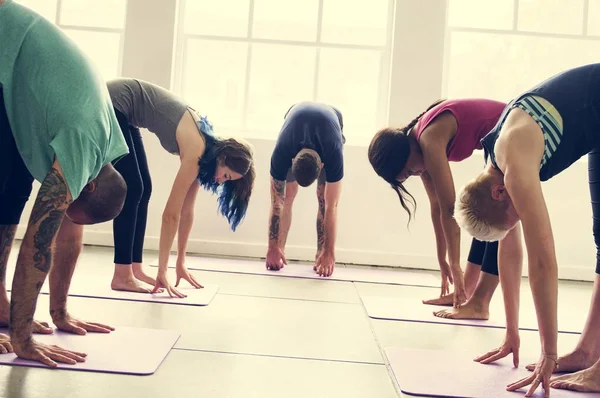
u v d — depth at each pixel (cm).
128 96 273
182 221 301
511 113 174
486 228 176
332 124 358
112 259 395
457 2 500
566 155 172
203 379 163
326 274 388
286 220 432
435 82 479
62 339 189
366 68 498
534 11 498
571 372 191
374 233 478
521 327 266
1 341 174
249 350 196
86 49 500
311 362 188
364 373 180
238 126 501
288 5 498
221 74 500
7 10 167
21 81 161
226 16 500
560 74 181
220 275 359
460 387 170
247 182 282
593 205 198
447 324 258
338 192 374
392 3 491
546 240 157
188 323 227
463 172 477
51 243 158
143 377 161
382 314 269
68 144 154
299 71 499
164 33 482
